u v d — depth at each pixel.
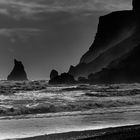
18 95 57.94
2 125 27.64
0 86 84.81
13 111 36.09
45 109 38.34
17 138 22.28
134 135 22.50
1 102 43.88
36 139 21.81
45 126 27.42
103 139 21.44
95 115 35.03
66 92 70.56
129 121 30.69
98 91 74.38
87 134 23.19
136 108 42.75
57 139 21.75
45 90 78.06
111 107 43.88
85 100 49.50
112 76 133.50
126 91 70.94
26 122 29.62
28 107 37.94
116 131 23.88
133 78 132.00
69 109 40.31
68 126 27.50
